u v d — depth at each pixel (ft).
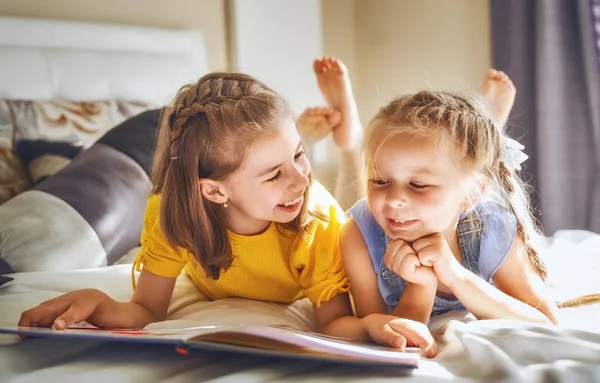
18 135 6.45
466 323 3.41
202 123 3.44
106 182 5.40
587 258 4.92
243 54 9.43
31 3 7.73
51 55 7.45
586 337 2.91
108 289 4.28
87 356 2.92
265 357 2.84
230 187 3.47
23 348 2.99
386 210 3.28
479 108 3.51
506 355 2.66
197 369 2.69
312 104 10.22
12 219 4.90
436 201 3.20
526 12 8.55
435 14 10.03
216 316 3.60
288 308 4.14
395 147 3.21
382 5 10.80
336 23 10.95
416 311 3.35
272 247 3.83
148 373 2.66
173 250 3.87
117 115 7.21
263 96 3.48
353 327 3.33
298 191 3.43
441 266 3.24
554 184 8.34
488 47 9.33
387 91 10.89
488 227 3.67
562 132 8.29
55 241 4.85
